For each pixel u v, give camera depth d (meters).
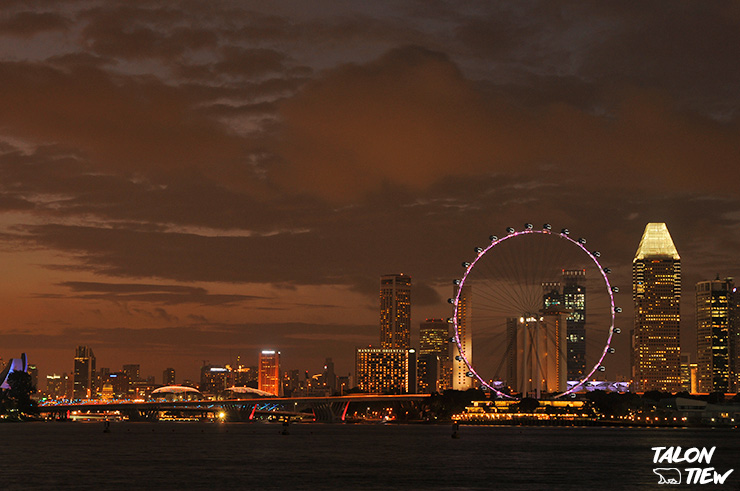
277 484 157.25
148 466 192.12
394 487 154.50
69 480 160.50
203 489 148.88
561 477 175.38
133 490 146.25
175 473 175.38
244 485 155.25
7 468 184.50
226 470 183.38
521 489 154.00
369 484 159.00
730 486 164.25
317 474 176.50
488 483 162.88
